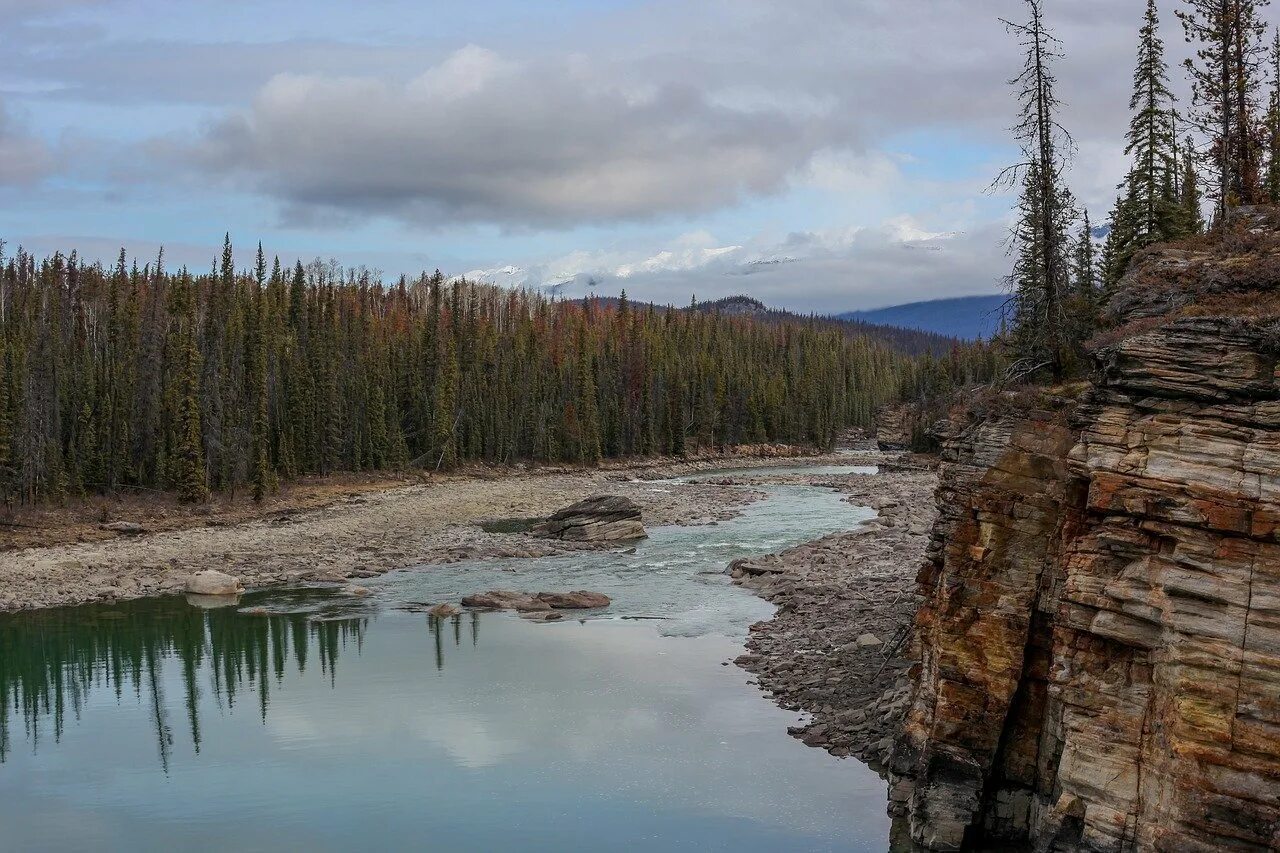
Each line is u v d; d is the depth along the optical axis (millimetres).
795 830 24188
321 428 106312
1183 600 17219
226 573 58562
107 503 79938
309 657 40938
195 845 24562
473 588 53438
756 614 45344
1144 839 17281
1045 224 26938
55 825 25875
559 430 136625
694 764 28266
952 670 22547
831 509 83500
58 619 48219
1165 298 20906
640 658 38969
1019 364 27250
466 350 145125
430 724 32406
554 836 24266
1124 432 18766
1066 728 19328
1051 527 22078
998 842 22234
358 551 65062
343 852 23812
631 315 183750
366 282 183875
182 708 35156
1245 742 16203
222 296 118500
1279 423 16891
